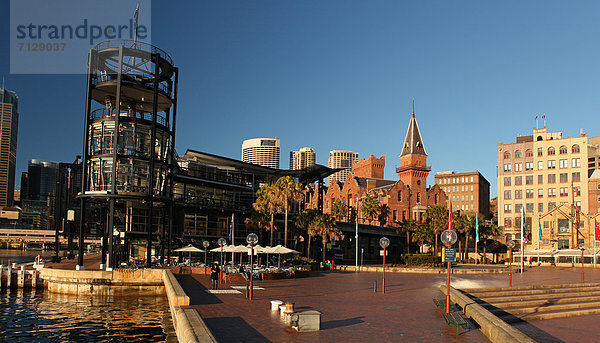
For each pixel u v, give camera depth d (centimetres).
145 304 3966
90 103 5294
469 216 10231
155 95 5388
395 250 12950
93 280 4556
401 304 2625
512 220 13062
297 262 7156
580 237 10425
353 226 10400
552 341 1988
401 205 13112
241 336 1658
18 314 3475
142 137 5566
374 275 5603
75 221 8162
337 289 3547
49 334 2783
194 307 2352
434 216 9962
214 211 7781
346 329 1830
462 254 10731
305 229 8125
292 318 1792
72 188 8300
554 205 12444
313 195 16750
